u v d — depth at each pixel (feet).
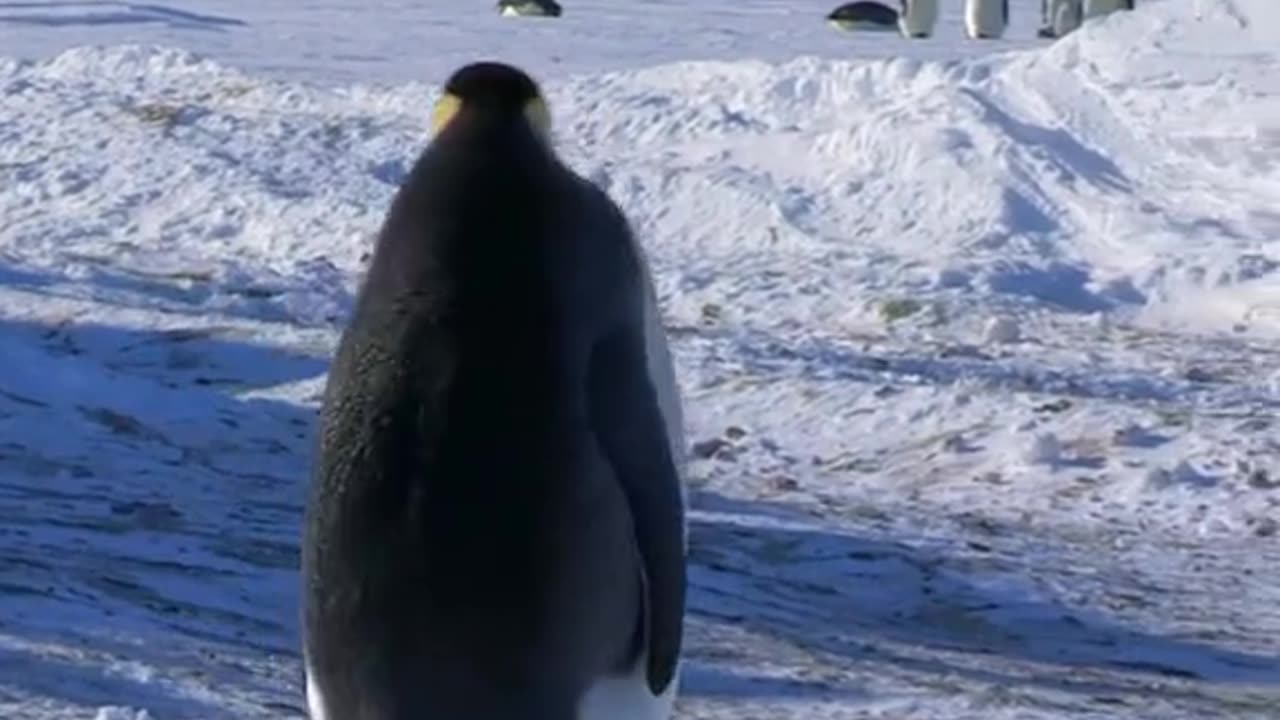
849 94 189.47
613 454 37.73
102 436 100.63
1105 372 127.34
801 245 164.04
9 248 164.86
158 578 75.92
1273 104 179.73
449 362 37.35
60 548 79.36
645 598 38.09
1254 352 135.33
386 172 182.19
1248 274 151.02
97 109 197.57
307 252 165.68
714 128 186.29
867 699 66.74
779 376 121.60
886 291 147.64
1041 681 72.33
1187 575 91.09
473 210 37.70
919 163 172.65
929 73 189.06
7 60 217.15
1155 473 105.81
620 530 37.73
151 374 121.49
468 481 37.14
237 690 61.82
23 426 99.76
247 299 143.13
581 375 37.58
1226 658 77.92
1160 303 148.46
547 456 37.22
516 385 37.27
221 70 209.67
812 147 179.52
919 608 83.30
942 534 96.02
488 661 37.27
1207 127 177.78
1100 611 83.97
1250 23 192.13
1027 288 150.82
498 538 37.06
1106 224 163.94
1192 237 160.66
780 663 70.85
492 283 37.47
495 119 38.17
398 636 37.37
